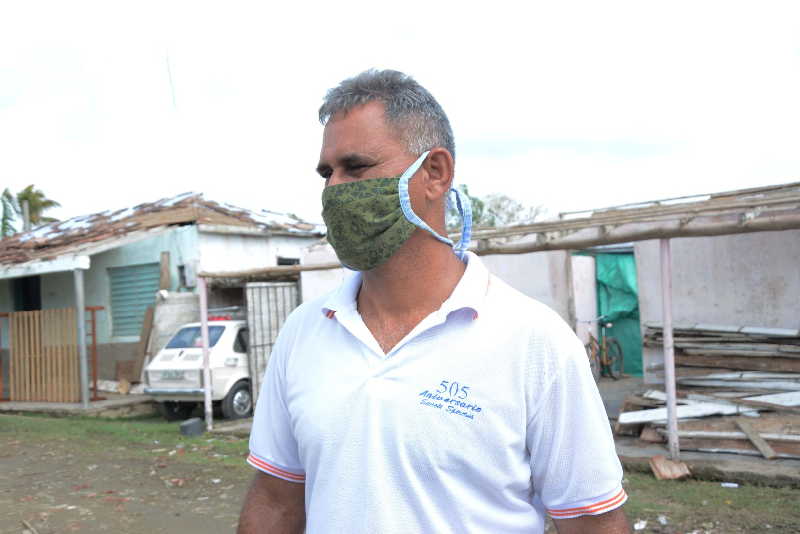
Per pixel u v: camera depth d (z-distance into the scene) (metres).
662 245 6.51
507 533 1.33
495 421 1.30
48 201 33.38
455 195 1.58
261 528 1.64
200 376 10.68
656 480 6.19
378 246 1.41
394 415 1.32
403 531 1.29
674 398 6.51
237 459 7.95
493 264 11.37
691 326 8.61
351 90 1.48
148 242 14.41
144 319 13.85
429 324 1.35
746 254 8.52
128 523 5.67
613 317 13.95
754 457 6.58
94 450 8.79
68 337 13.38
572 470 1.33
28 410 12.93
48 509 6.12
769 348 7.88
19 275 13.25
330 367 1.44
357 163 1.44
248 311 11.23
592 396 1.35
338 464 1.36
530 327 1.34
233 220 14.88
